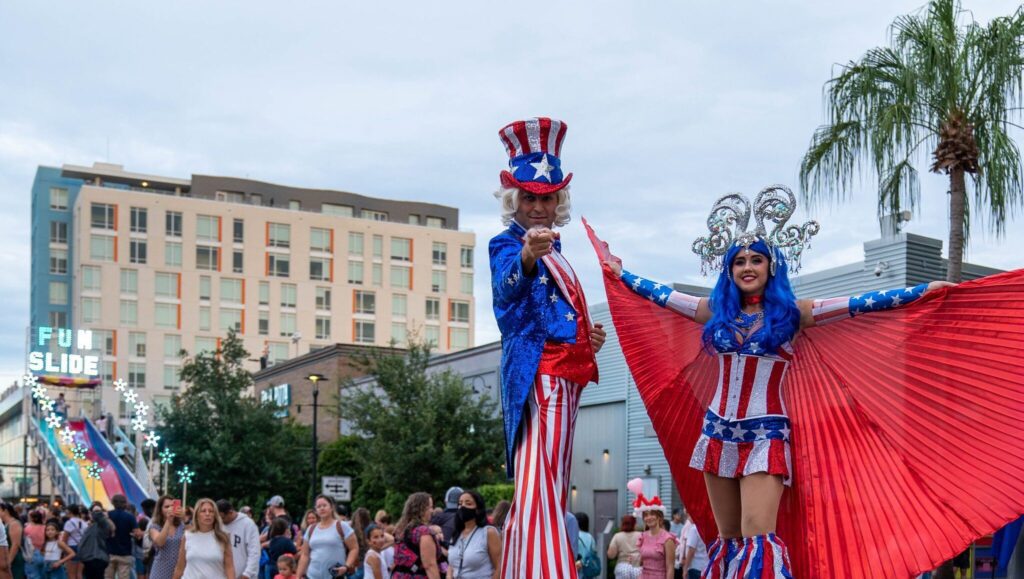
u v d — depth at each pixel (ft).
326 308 339.57
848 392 15.64
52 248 339.16
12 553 56.08
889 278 72.69
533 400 16.47
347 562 45.60
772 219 15.88
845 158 48.55
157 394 317.42
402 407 112.88
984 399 14.74
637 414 99.09
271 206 347.36
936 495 14.92
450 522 40.70
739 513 15.88
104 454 174.19
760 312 15.81
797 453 15.78
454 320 355.56
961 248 47.34
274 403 142.10
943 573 41.34
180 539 47.60
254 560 41.98
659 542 45.98
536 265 16.47
